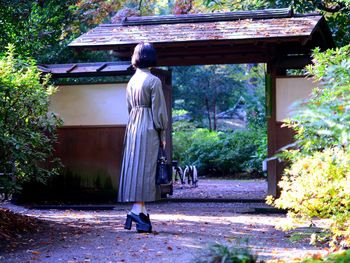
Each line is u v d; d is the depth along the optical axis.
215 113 24.64
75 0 14.20
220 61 10.63
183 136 19.47
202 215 8.42
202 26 10.02
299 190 5.86
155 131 6.62
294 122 6.96
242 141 18.61
